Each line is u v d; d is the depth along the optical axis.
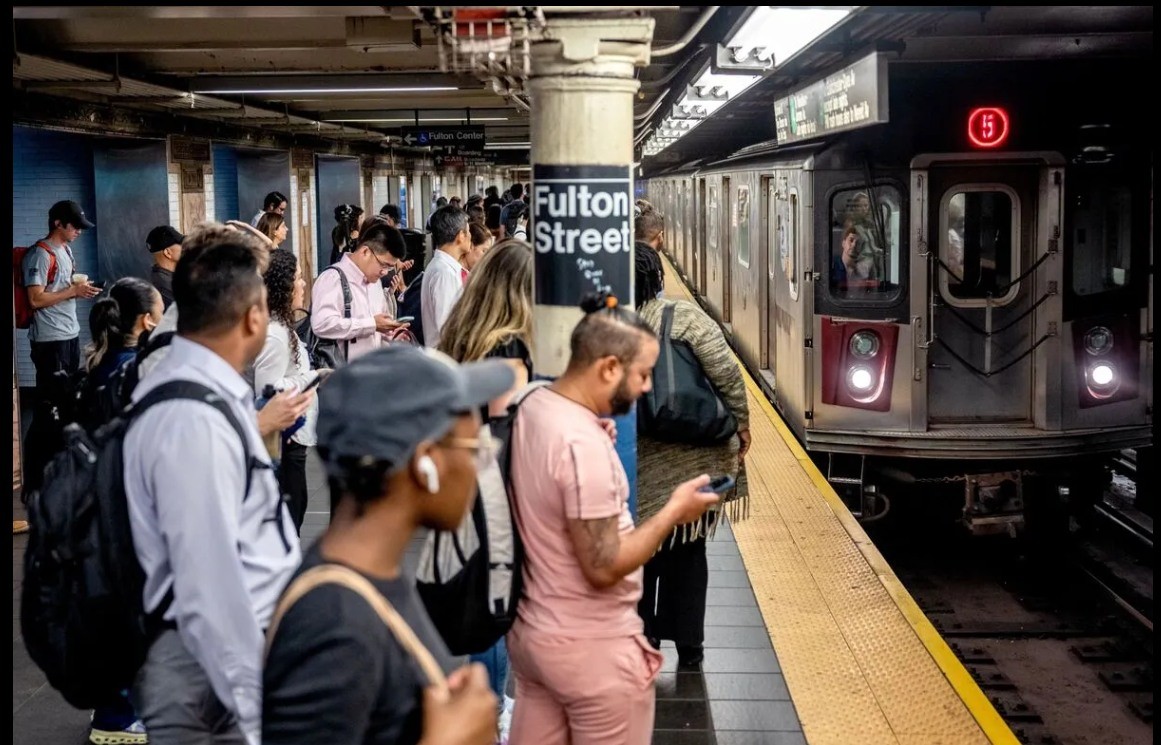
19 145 12.41
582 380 3.25
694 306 5.05
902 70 8.02
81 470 2.97
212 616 2.87
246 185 16.73
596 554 3.15
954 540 9.10
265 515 3.07
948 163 8.22
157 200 12.59
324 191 20.62
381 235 6.78
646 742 3.40
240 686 2.88
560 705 3.40
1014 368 8.49
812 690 5.10
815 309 8.48
